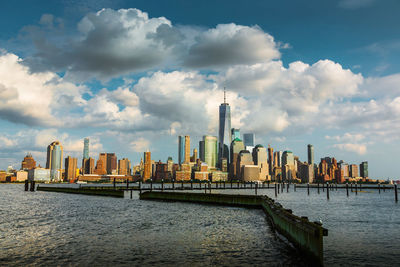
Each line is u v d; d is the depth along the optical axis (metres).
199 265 26.20
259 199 75.06
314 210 73.19
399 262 27.05
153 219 55.31
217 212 67.31
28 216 60.75
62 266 26.00
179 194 97.12
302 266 25.41
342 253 30.06
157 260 27.69
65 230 43.59
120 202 97.94
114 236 38.84
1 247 32.91
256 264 26.27
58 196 134.12
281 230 37.09
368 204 92.81
